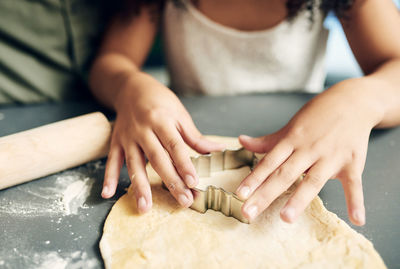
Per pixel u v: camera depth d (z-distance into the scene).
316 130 0.59
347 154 0.57
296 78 1.28
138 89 0.76
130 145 0.64
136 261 0.47
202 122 0.89
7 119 0.93
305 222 0.53
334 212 0.56
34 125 0.89
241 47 1.20
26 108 1.00
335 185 0.63
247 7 1.15
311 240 0.50
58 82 1.23
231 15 1.17
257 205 0.50
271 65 1.23
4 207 0.59
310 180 0.53
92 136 0.69
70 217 0.56
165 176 0.56
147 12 1.18
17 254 0.49
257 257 0.47
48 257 0.48
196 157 0.62
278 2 1.12
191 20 1.20
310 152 0.56
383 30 0.90
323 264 0.46
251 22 1.17
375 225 0.53
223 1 1.15
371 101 0.66
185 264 0.46
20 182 0.64
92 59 1.24
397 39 0.89
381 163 0.70
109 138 0.71
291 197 0.52
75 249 0.50
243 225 0.53
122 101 0.77
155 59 2.28
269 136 0.66
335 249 0.48
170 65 1.37
